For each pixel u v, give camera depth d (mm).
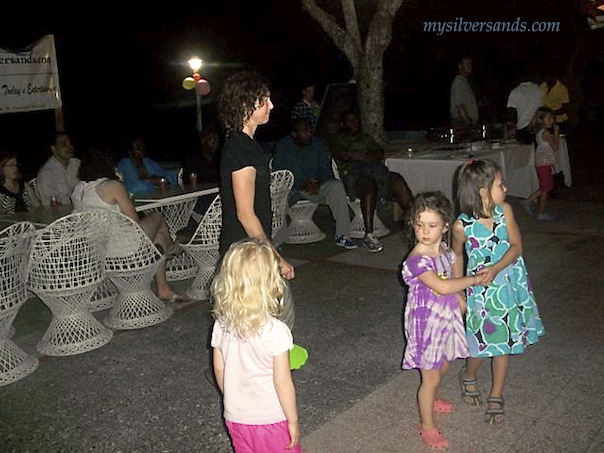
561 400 3576
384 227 7387
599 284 5340
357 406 3629
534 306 3400
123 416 3662
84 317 4668
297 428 2527
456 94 9125
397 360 4191
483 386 3775
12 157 6578
